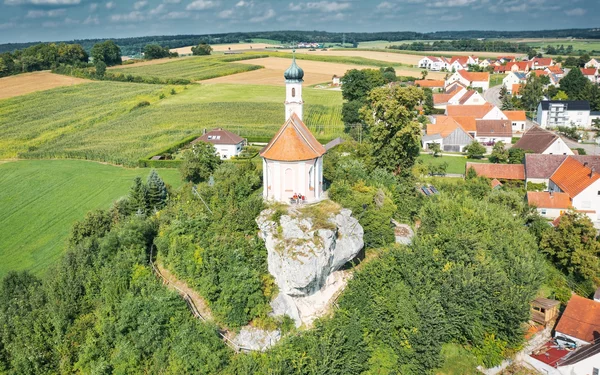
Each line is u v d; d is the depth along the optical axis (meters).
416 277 55.50
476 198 84.38
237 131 140.88
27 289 61.44
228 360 46.25
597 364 49.81
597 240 71.19
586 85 186.12
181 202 70.50
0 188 105.44
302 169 60.19
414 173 87.06
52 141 143.25
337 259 55.84
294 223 54.16
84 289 56.25
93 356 49.19
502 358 53.16
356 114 140.50
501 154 116.38
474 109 156.50
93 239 65.12
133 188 77.06
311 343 48.06
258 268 54.19
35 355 50.25
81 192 101.06
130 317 49.34
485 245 62.66
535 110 178.25
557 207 87.75
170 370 45.03
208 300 51.59
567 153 114.19
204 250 54.88
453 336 54.66
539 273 60.28
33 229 86.56
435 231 66.19
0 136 148.00
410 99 80.25
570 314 56.81
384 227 63.31
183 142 130.25
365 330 51.12
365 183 70.50
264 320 49.91
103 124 159.38
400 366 50.44
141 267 55.94
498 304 53.62
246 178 69.81
